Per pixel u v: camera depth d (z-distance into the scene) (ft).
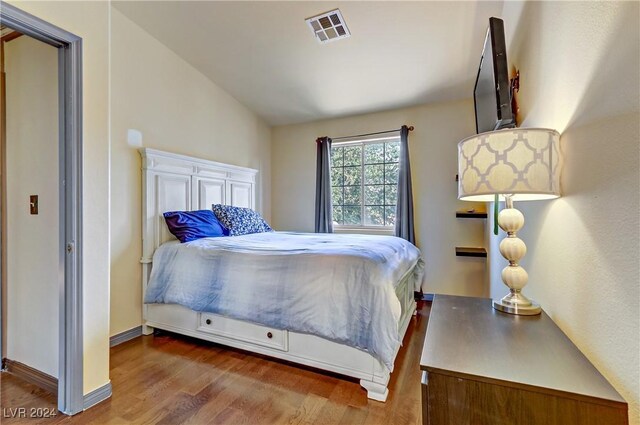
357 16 7.91
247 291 6.77
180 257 7.93
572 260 3.20
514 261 4.07
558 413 2.26
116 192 7.92
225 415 5.05
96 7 5.35
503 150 3.36
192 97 10.31
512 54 6.10
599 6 2.63
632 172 2.18
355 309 5.65
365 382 5.58
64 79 5.03
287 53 9.54
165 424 4.83
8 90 6.28
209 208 10.66
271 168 14.78
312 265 6.22
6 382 5.93
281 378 6.19
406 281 8.15
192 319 7.71
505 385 2.38
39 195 5.83
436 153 11.68
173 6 7.80
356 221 13.37
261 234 10.60
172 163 9.29
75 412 5.01
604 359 2.56
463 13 7.56
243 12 7.96
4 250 6.29
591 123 2.79
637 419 2.12
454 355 2.76
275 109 13.08
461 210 11.30
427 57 9.27
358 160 13.33
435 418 2.57
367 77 10.46
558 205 3.59
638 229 2.11
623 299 2.30
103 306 5.47
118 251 7.94
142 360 6.95
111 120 7.83
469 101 11.28
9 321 6.26
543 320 3.61
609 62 2.48
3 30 6.13
